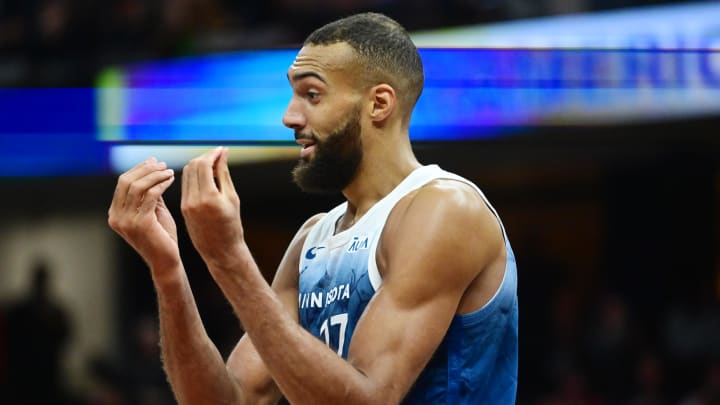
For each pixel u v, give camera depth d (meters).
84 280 40.94
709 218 35.16
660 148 27.48
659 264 35.66
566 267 37.91
